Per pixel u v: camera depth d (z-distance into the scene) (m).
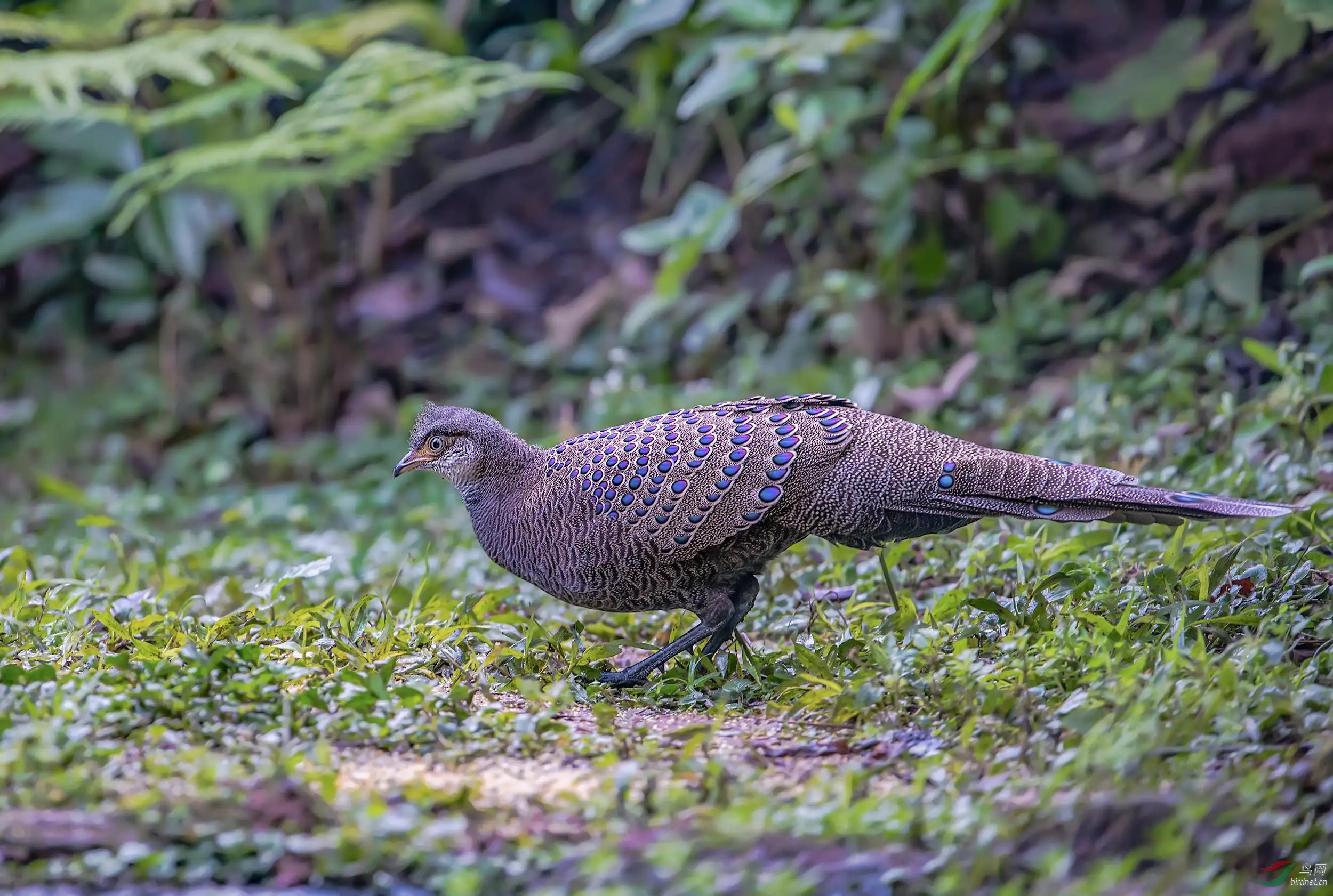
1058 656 7.27
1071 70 15.44
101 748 6.54
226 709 7.06
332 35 14.78
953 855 5.48
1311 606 7.93
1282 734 6.46
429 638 8.52
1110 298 13.84
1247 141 13.77
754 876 5.34
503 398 15.45
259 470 15.45
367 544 11.69
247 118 15.59
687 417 8.22
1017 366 13.25
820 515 7.90
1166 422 11.34
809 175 14.62
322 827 5.91
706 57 13.97
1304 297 12.41
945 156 14.18
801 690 7.71
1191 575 8.18
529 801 6.22
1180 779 6.05
